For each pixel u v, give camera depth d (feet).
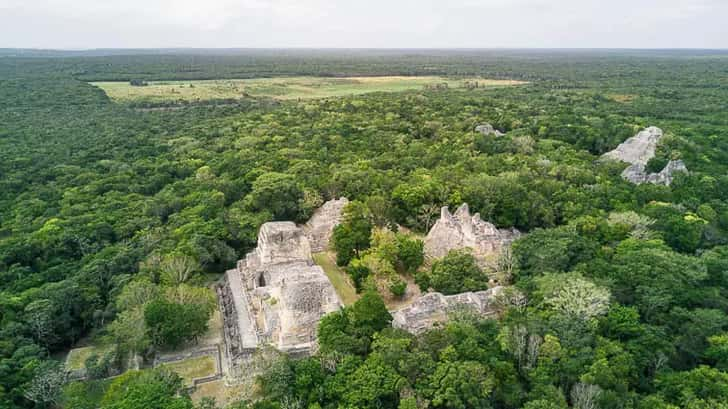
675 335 145.59
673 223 217.97
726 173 300.40
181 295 163.53
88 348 161.07
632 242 197.57
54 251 216.33
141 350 146.00
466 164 317.63
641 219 219.61
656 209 234.58
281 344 145.89
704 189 269.64
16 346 146.61
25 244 214.28
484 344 136.98
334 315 143.23
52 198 289.94
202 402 120.98
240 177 303.89
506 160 332.39
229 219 230.48
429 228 233.76
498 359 132.36
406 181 279.28
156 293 165.99
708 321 144.05
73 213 260.62
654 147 317.83
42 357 145.48
